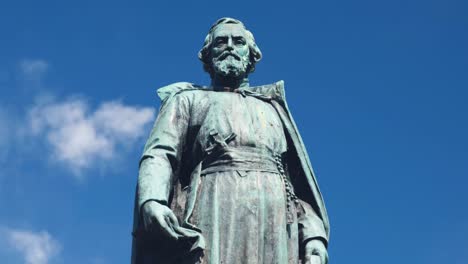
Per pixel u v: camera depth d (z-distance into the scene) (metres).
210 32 8.45
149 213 7.19
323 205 7.98
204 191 7.51
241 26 8.40
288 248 7.52
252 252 7.27
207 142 7.70
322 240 7.75
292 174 8.07
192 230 7.29
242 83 8.29
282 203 7.55
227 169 7.56
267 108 8.08
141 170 7.52
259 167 7.61
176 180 7.72
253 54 8.41
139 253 7.47
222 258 7.24
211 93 8.05
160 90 8.14
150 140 7.72
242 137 7.70
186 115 7.89
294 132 8.10
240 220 7.37
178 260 7.36
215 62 8.19
